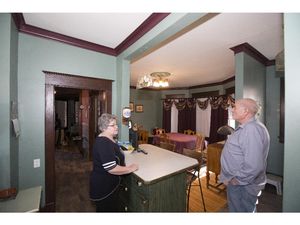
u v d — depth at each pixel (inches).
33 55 77.3
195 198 101.0
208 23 72.6
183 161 70.0
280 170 119.6
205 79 196.5
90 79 95.6
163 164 66.0
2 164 58.2
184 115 248.1
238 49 98.8
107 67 101.2
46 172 81.6
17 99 71.6
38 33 77.5
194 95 244.2
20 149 74.5
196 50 105.2
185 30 79.2
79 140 212.1
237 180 53.4
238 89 99.3
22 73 74.4
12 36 63.7
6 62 58.9
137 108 256.1
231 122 192.7
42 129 80.3
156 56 116.3
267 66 126.7
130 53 87.8
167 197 58.7
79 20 70.0
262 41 91.9
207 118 226.4
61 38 83.7
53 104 83.6
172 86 250.1
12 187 63.3
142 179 52.4
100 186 56.2
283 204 30.0
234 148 55.2
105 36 84.6
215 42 93.1
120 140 98.3
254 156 49.6
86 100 182.5
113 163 54.4
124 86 98.4
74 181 123.6
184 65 138.4
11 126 61.9
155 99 273.7
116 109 104.1
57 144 243.8
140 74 168.2
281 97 118.6
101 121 59.9
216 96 211.6
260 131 51.8
